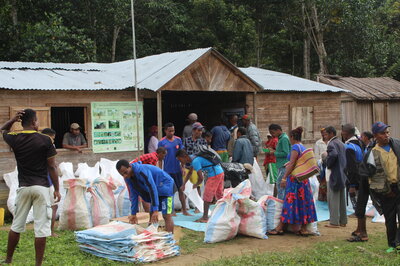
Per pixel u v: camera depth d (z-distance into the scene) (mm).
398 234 6578
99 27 22156
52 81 10492
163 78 10938
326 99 14391
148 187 6672
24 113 5777
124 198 9227
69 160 10273
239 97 13289
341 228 8453
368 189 7273
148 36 26000
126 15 22438
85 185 8258
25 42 19094
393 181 6488
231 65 11664
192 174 9477
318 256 6352
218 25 24234
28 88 9625
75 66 12914
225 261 6129
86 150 10469
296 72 29484
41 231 5684
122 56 24859
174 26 24234
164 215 7137
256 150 11453
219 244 7281
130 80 11555
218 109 14320
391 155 6527
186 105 15906
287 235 7867
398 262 6000
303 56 28547
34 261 6121
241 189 7770
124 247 6258
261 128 13125
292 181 7723
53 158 5820
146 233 6488
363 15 25625
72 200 8148
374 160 6645
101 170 10078
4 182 9430
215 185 8688
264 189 11156
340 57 26203
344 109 17438
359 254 6516
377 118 18234
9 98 9594
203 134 10594
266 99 13219
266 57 28062
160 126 10781
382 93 18250
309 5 25391
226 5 24734
